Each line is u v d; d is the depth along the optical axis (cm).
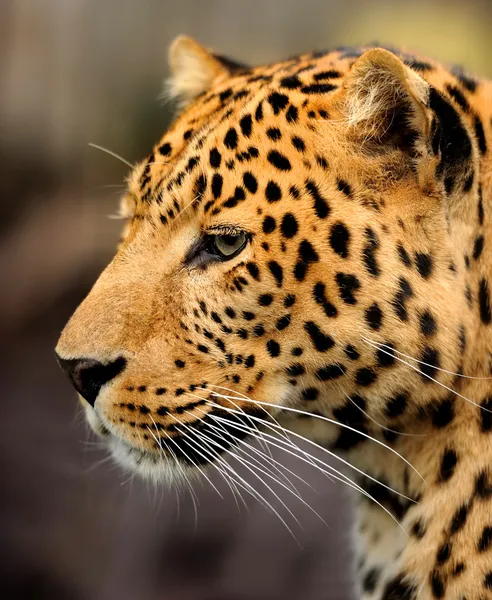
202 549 1535
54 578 1560
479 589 671
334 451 751
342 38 3052
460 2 3014
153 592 1498
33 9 2842
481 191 670
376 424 702
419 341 657
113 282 725
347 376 676
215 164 686
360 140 664
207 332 696
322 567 1475
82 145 2742
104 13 2967
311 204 663
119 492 1678
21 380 2062
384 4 3100
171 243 710
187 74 894
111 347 707
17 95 2767
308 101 683
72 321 727
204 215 688
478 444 684
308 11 3184
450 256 658
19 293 2244
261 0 3167
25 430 1856
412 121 651
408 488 719
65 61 2873
